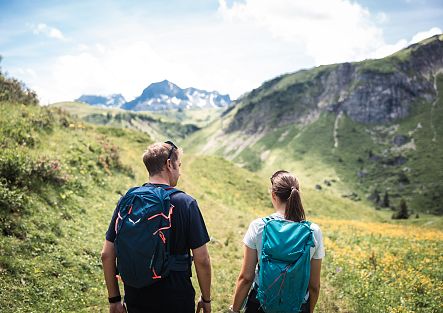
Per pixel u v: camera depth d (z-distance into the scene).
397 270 13.80
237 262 12.98
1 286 7.23
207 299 4.04
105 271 3.87
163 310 3.67
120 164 23.36
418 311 9.78
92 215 13.61
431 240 23.09
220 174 50.22
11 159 11.89
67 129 23.17
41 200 11.88
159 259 3.53
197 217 3.86
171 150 4.18
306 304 4.25
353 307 9.75
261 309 4.21
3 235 8.95
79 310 7.67
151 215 3.58
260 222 4.34
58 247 9.74
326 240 19.06
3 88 22.33
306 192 80.44
